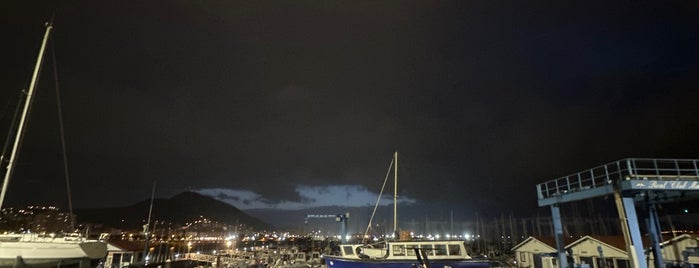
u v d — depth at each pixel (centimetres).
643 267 1583
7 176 2388
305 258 5694
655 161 1745
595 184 1881
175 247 9462
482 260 2653
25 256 2467
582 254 3253
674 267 2375
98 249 3009
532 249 3816
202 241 14888
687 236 2548
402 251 2725
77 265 2808
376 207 4153
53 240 2720
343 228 3797
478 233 9800
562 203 2170
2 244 2417
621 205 1692
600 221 6525
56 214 8481
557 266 3325
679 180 1677
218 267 4556
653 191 1767
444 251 2703
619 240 3089
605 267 2956
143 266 3697
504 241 9069
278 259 5253
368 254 2900
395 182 4084
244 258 5450
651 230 2241
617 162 1775
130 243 5247
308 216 3941
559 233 2167
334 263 3017
